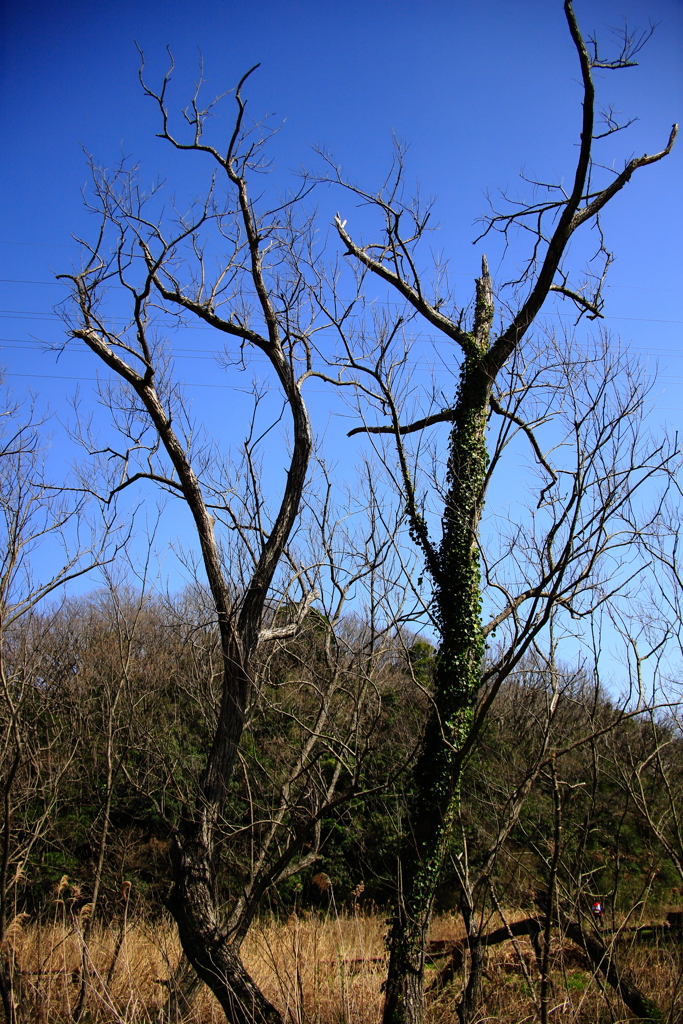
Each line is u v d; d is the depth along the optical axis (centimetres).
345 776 1168
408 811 932
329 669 997
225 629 918
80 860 1304
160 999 911
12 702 835
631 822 1235
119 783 1238
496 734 1069
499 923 1052
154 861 1331
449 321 1159
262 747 1054
